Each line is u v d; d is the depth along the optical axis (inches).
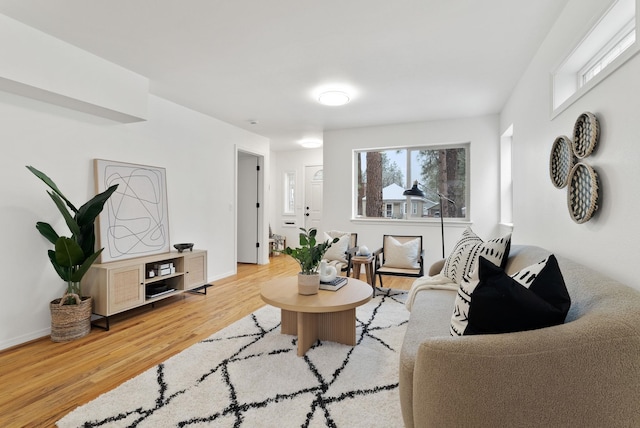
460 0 78.5
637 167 49.8
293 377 76.4
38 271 104.6
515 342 38.4
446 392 39.8
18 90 95.8
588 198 64.5
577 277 54.6
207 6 81.0
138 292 120.0
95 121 121.6
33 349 94.0
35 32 92.6
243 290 161.3
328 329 98.3
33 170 92.7
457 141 178.1
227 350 91.0
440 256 182.5
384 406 65.1
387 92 139.2
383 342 96.7
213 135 181.2
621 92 54.0
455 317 55.8
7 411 64.6
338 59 109.5
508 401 37.7
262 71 119.0
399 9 82.0
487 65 113.5
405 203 195.3
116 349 93.7
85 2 79.7
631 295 41.8
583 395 36.4
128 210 131.2
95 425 59.6
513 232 134.6
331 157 207.5
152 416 62.0
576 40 71.9
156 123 146.9
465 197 181.5
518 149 126.8
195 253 148.8
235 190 199.0
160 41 98.6
